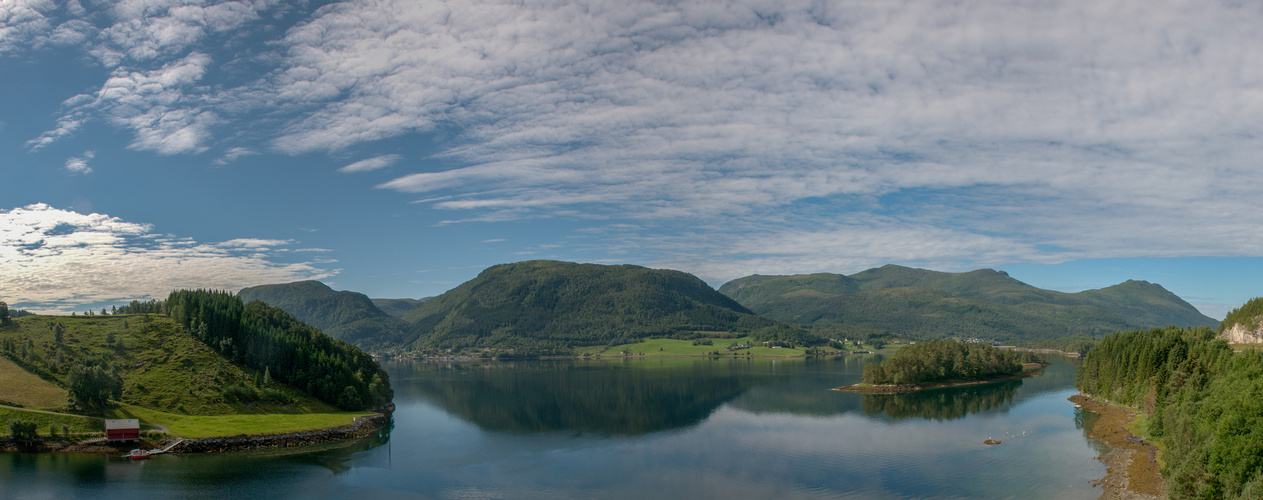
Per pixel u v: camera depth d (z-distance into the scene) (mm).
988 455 143500
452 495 120062
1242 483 84062
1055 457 139250
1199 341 195125
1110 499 107750
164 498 113625
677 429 189750
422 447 163000
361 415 193625
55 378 167875
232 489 120312
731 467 139125
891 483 123438
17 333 195375
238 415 171875
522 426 197875
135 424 145000
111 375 163625
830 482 125438
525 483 127938
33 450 139500
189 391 176625
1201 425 104250
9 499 110938
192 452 145625
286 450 153625
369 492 121062
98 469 129500
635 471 137000
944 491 117125
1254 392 92562
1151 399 162250
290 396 191125
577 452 157125
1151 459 127250
